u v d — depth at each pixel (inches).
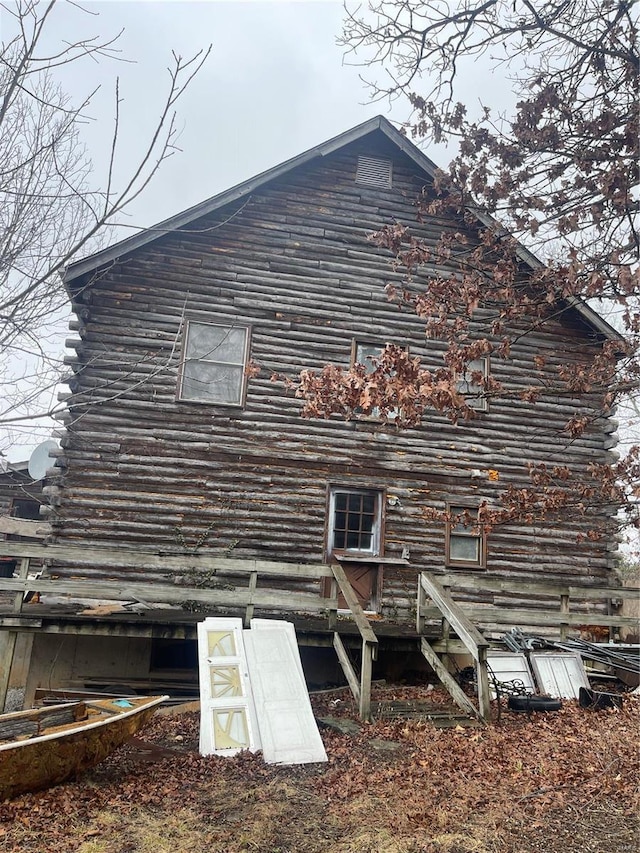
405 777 265.1
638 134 280.5
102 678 418.6
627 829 222.7
